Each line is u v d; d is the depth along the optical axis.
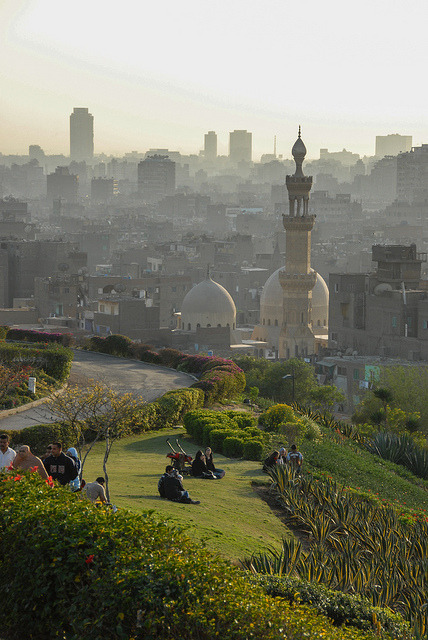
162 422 46.94
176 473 27.27
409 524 32.31
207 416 44.88
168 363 70.38
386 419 78.69
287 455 37.06
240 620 12.48
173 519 23.69
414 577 23.17
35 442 36.59
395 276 136.75
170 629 12.52
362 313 138.50
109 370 66.00
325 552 23.53
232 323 167.00
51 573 13.52
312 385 96.81
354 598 17.56
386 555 24.67
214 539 22.62
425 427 86.69
